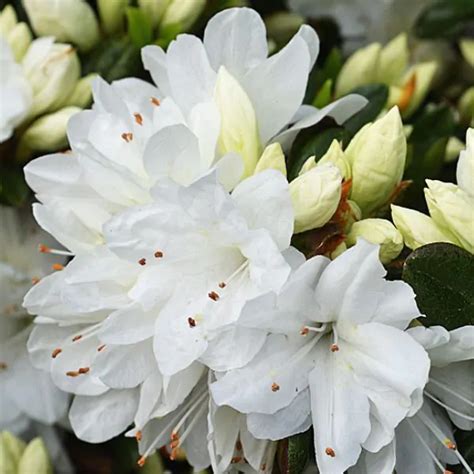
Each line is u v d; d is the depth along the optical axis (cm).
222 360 51
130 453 61
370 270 50
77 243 53
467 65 66
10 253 60
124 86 55
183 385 52
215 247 52
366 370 51
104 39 60
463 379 52
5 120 57
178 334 51
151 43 59
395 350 50
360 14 65
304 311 51
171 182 50
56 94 58
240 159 52
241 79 53
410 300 50
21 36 58
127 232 51
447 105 60
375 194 53
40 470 58
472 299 51
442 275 51
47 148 58
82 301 52
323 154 53
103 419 55
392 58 61
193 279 52
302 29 54
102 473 61
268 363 51
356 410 51
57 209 53
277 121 54
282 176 50
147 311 52
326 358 51
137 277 52
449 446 52
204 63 53
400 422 52
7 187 58
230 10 54
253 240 50
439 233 52
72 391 54
